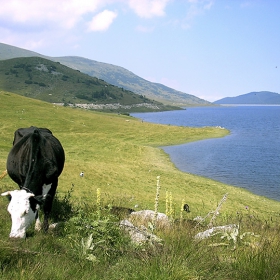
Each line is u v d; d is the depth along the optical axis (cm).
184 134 7950
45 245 727
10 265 596
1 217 946
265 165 4531
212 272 577
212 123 16350
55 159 1000
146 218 1050
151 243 682
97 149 5141
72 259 662
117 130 7862
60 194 1836
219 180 3650
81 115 9319
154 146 6253
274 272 569
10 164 1056
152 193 2442
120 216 1062
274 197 3044
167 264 570
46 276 562
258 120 18675
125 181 2752
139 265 593
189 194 2697
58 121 7881
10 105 8619
